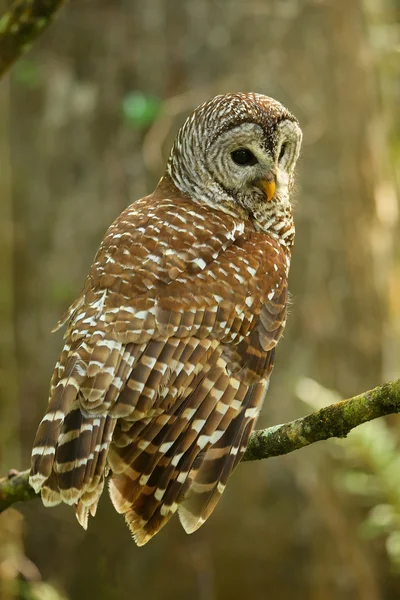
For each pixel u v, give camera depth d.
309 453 13.55
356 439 11.37
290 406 13.49
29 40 8.51
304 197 13.89
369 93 14.38
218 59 13.60
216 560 13.62
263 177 8.20
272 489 13.57
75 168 13.91
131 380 6.90
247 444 7.21
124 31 13.70
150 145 13.45
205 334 7.31
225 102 8.22
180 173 8.31
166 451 6.97
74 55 13.87
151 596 13.74
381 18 16.27
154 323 7.14
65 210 13.87
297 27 13.79
